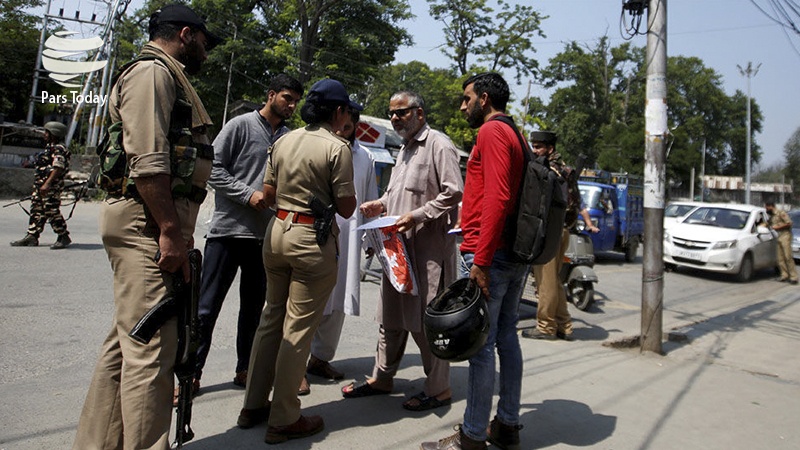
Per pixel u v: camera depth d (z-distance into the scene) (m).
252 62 28.27
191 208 2.45
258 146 3.63
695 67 62.78
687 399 4.09
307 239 2.89
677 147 41.78
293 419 2.98
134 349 2.27
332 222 2.98
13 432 2.77
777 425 3.68
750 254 12.28
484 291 2.75
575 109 51.31
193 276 2.43
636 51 51.38
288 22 28.66
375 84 41.62
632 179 15.62
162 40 2.48
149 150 2.19
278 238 2.93
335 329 4.02
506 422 3.07
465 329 2.64
